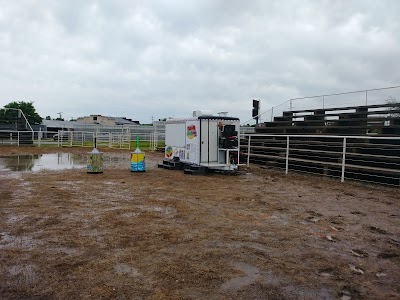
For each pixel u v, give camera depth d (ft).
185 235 17.61
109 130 163.32
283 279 12.55
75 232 17.87
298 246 16.26
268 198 28.22
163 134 97.81
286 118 64.90
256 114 69.00
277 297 11.18
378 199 28.19
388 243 16.90
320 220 21.18
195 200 26.89
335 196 29.40
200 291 11.46
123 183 35.17
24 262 13.76
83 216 21.17
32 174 41.06
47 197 26.99
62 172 43.42
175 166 48.65
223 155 44.68
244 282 12.22
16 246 15.66
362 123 48.75
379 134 41.96
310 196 29.32
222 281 12.26
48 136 164.04
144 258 14.32
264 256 14.85
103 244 16.03
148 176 41.22
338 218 21.80
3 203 24.58
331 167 44.47
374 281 12.55
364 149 40.70
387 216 22.44
